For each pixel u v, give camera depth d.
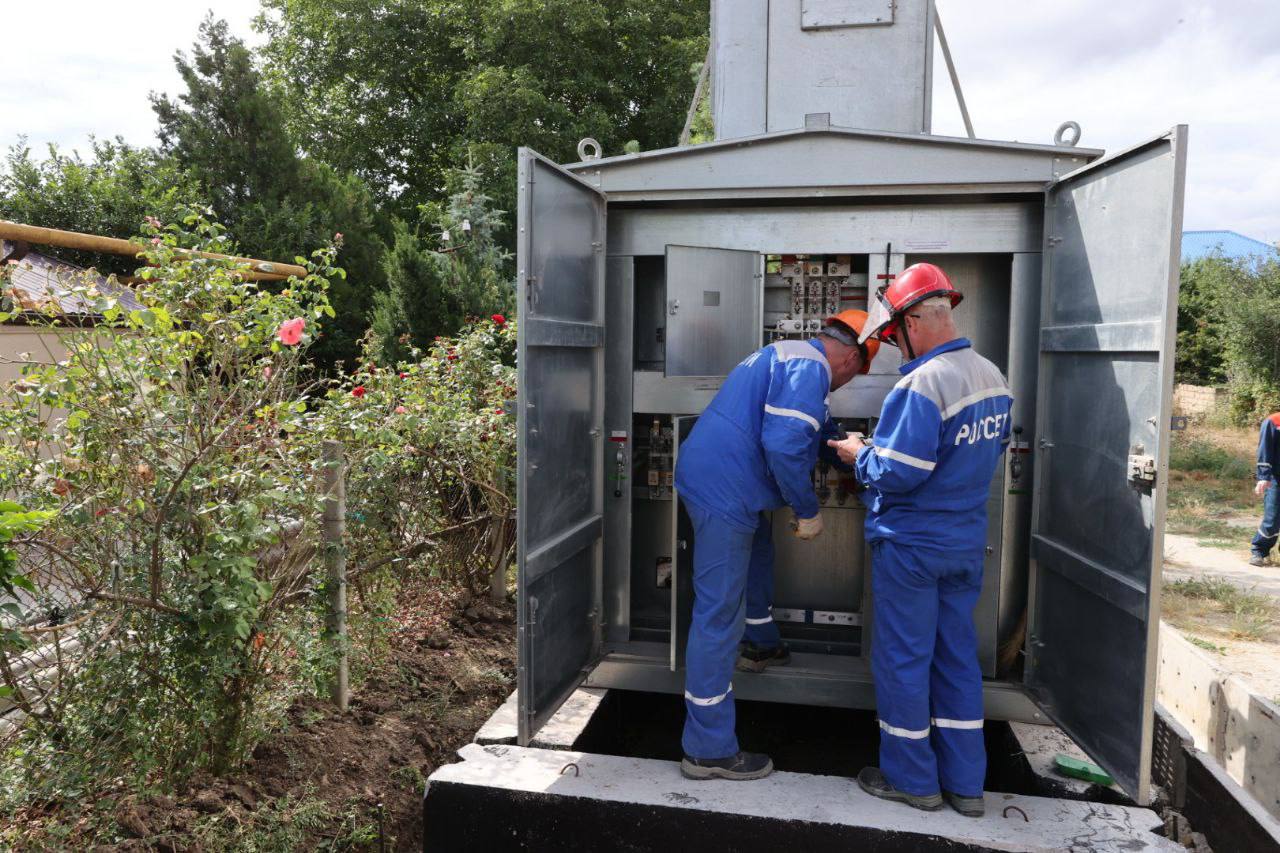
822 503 3.89
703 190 3.49
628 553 3.84
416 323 8.80
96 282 3.06
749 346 3.72
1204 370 20.28
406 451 4.24
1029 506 3.54
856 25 3.89
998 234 3.46
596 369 3.67
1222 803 2.89
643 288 3.99
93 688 2.60
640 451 4.04
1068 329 3.13
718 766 2.95
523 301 2.84
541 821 2.84
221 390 3.04
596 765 3.02
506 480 4.95
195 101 12.58
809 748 3.95
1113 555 2.84
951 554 2.76
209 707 2.79
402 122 20.94
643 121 20.19
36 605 2.71
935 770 2.79
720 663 2.97
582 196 3.41
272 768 3.05
